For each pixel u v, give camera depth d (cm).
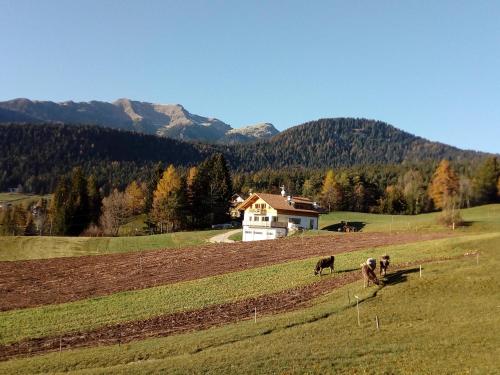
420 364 2464
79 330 3712
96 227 12706
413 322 3155
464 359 2486
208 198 13738
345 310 3512
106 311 4200
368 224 11550
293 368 2509
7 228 14125
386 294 3759
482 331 2862
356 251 6044
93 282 5578
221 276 5275
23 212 15412
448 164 16725
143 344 3181
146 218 14750
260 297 4266
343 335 2988
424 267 4372
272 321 3388
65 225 12544
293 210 11025
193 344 3055
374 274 4050
